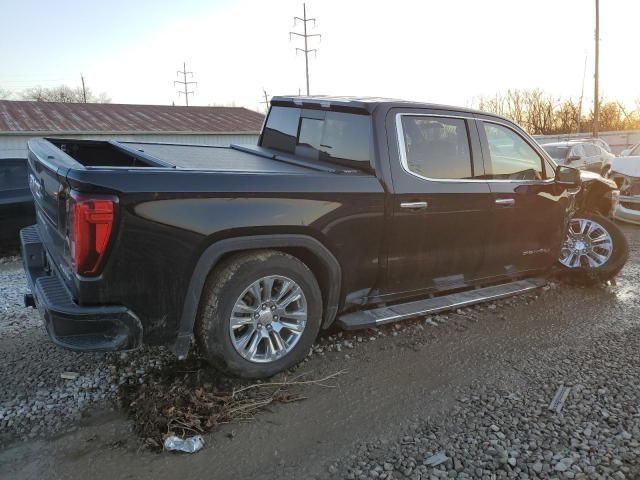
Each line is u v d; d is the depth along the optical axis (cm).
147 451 270
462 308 487
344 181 348
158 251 284
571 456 267
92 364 362
